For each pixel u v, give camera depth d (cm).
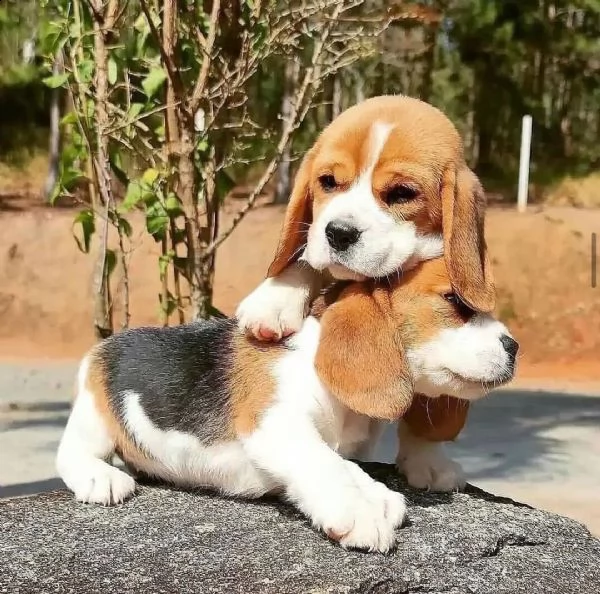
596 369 406
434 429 103
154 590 84
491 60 671
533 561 94
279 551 90
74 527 94
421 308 92
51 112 697
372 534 89
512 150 741
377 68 481
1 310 455
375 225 91
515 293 461
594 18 698
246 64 133
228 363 99
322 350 92
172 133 133
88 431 104
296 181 98
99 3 134
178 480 103
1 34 686
